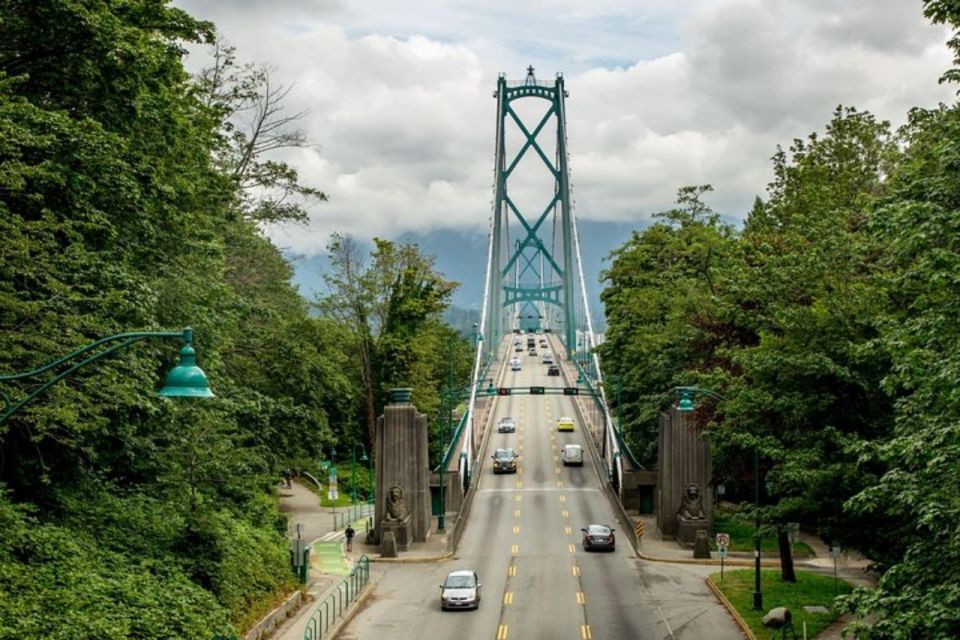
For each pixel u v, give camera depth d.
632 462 90.25
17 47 33.84
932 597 22.25
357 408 106.31
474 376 129.38
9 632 26.73
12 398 28.94
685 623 47.66
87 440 36.06
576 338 189.12
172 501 43.12
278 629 44.19
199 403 44.25
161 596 33.72
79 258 31.69
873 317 35.66
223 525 47.84
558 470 103.38
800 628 43.84
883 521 35.19
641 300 89.44
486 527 77.94
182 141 42.38
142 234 38.28
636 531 70.25
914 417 25.92
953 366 22.08
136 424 38.62
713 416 52.72
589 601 53.12
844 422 37.66
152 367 36.00
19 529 32.62
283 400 63.25
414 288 113.75
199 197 46.75
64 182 29.88
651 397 80.94
